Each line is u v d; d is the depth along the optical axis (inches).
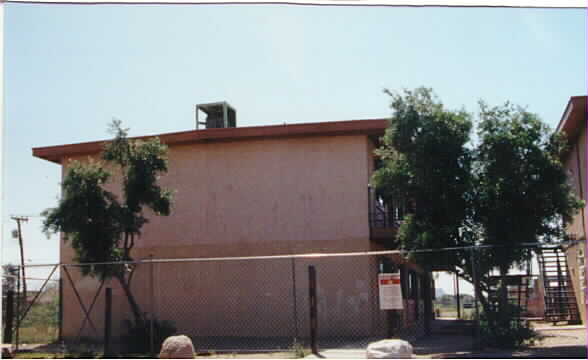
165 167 655.8
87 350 575.5
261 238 713.6
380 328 676.7
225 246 721.6
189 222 737.6
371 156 722.2
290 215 709.9
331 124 700.7
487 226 506.9
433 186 513.0
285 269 700.0
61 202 619.8
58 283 733.3
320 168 711.1
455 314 1321.4
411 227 519.5
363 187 695.1
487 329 503.8
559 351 449.7
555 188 495.5
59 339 693.3
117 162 640.4
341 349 534.6
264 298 701.9
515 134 500.1
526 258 497.4
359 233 686.5
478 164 514.6
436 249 486.0
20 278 613.3
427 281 740.0
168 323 658.8
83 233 614.5
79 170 625.3
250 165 732.0
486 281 521.3
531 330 526.3
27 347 635.5
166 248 738.8
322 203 703.1
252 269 709.9
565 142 511.5
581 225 736.3
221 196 733.3
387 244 730.8
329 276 685.3
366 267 677.9
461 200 514.9
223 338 683.4
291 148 723.4
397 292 460.4
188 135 735.7
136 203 639.1
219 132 727.1
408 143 521.3
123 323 727.1
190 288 724.7
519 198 496.1
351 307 673.6
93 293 751.1
